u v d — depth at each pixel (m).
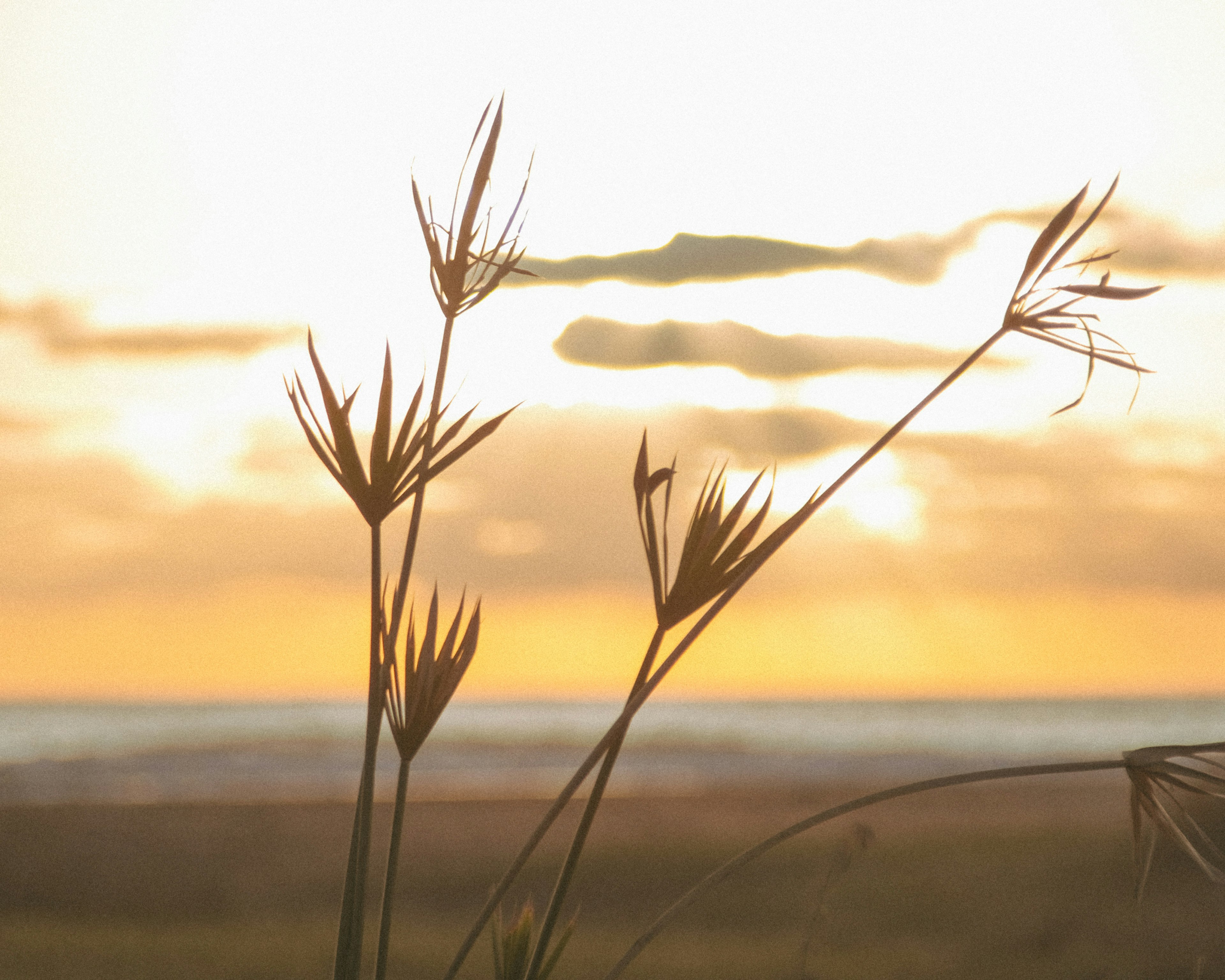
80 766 36.94
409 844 17.47
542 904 12.63
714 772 35.56
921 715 77.06
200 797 26.30
